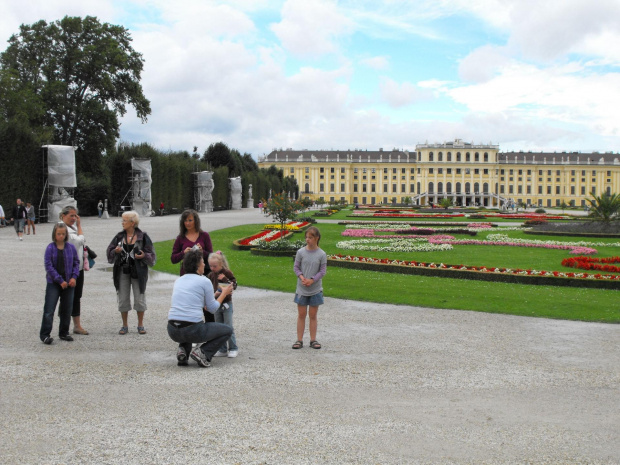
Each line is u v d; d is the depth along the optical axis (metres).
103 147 49.62
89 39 47.78
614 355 7.65
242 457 4.44
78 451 4.50
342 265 16.50
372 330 9.02
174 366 6.92
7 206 34.22
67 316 8.09
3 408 5.38
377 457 4.47
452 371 6.82
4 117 40.94
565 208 112.69
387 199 142.88
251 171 92.69
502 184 141.88
